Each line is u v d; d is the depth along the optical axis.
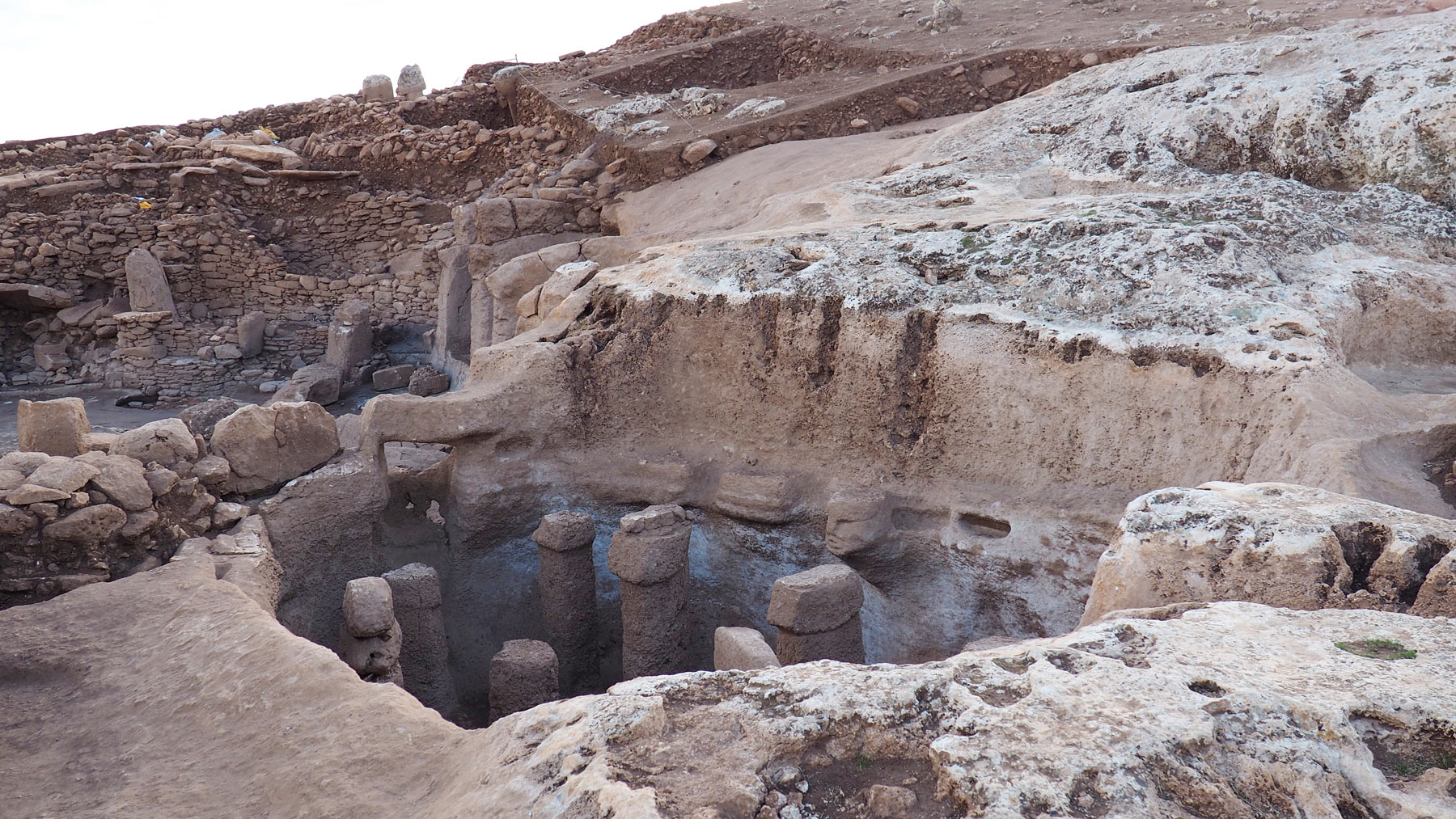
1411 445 4.57
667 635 6.44
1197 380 5.22
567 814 2.19
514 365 7.23
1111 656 2.51
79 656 4.16
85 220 17.39
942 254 6.56
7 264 17.19
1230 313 5.39
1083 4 16.69
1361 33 8.22
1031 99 9.95
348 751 3.06
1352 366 5.52
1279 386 4.92
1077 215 6.59
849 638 5.64
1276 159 7.59
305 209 18.27
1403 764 2.07
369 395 16.00
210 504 5.83
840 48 16.64
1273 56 8.43
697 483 7.09
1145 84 9.06
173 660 3.99
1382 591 2.87
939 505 6.21
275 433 6.35
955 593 6.23
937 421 6.21
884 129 13.94
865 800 2.18
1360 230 6.47
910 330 6.25
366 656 5.44
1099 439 5.60
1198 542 3.17
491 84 18.88
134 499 5.33
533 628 7.47
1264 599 3.01
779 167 11.98
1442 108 6.86
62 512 5.11
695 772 2.25
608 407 7.33
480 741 2.80
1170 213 6.55
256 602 4.82
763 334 6.78
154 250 17.48
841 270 6.65
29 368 17.30
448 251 15.00
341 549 6.60
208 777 3.21
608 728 2.41
